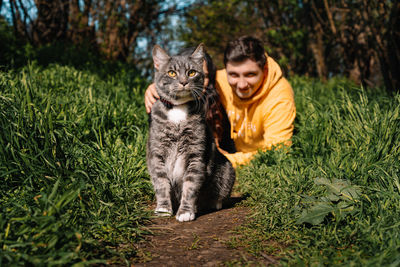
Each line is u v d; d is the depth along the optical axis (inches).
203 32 565.0
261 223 98.2
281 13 472.1
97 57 374.0
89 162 114.5
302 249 79.3
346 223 88.9
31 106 117.0
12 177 98.0
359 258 69.2
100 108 161.6
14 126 104.5
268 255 80.4
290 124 168.7
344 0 331.0
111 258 76.8
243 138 184.4
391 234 76.3
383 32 249.9
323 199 96.7
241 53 153.9
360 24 327.0
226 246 87.3
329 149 135.6
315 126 151.4
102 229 87.7
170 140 125.1
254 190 132.1
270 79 166.1
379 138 120.6
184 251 84.7
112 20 441.7
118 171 121.8
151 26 509.0
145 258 79.7
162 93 132.6
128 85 240.7
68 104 150.9
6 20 341.4
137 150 142.3
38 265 62.8
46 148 100.4
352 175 105.7
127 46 469.1
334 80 360.8
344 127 137.6
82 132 135.3
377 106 145.7
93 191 99.4
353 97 175.2
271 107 167.3
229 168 136.4
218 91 182.5
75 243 72.4
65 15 408.5
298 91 245.9
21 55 269.0
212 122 173.2
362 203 88.5
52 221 72.2
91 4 440.1
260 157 150.6
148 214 108.7
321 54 443.8
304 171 117.9
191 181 120.5
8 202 88.9
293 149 151.8
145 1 460.8
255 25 534.6
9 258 63.3
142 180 132.3
